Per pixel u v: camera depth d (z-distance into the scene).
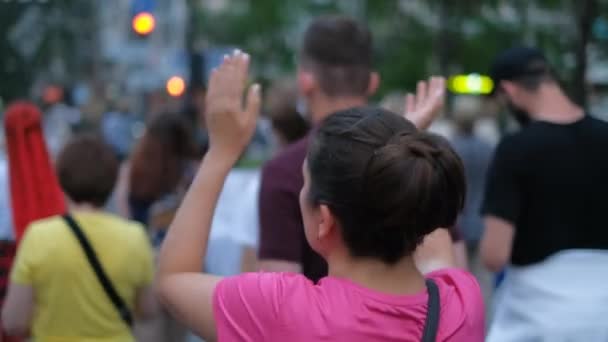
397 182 2.17
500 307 4.45
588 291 4.19
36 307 4.42
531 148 4.24
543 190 4.23
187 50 18.05
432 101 2.97
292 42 25.33
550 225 4.25
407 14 19.58
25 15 13.12
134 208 6.67
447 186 2.22
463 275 2.51
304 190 2.38
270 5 24.81
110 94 26.06
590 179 4.22
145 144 6.63
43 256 4.34
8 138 5.06
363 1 19.97
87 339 4.41
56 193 5.10
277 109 6.27
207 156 2.51
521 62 4.48
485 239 4.38
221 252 5.76
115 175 4.63
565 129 4.26
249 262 5.35
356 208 2.23
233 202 5.75
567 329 4.16
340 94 3.77
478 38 16.47
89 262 4.38
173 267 2.43
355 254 2.31
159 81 30.03
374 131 2.25
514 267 4.40
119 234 4.48
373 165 2.19
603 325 4.16
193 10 18.78
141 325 6.88
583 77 10.19
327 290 2.27
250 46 25.22
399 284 2.32
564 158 4.22
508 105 4.70
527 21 14.39
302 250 3.45
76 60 15.52
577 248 4.25
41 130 5.10
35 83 14.12
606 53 11.34
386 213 2.20
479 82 16.80
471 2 16.12
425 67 19.67
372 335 2.22
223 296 2.30
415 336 2.26
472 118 9.93
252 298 2.27
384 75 20.06
